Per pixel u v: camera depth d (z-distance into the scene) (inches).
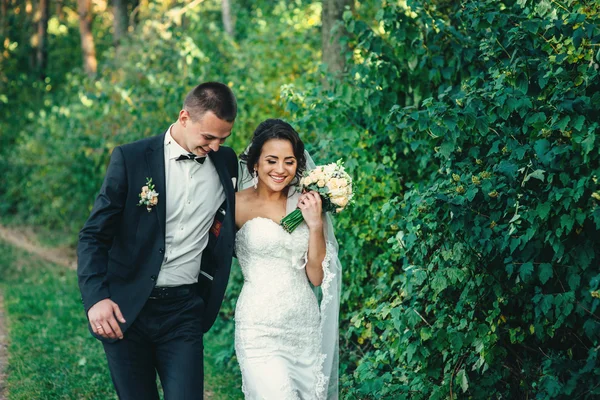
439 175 183.0
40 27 834.2
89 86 467.8
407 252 178.5
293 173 144.9
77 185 489.7
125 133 408.8
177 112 363.9
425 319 175.8
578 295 152.4
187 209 138.0
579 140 142.3
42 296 359.6
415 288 174.4
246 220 148.9
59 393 216.2
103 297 130.0
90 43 670.5
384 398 165.9
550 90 160.2
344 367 203.2
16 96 797.9
